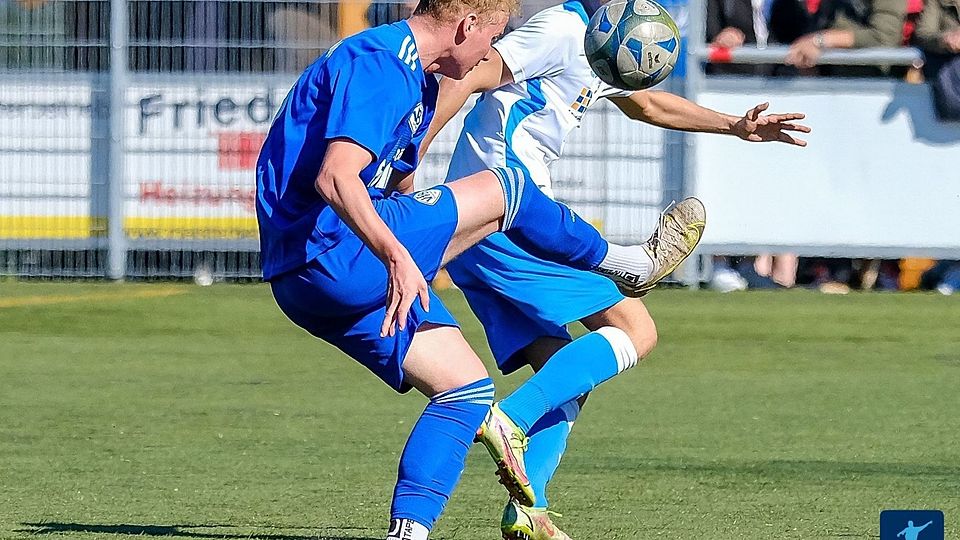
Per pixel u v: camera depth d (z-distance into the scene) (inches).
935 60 1175.6
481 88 500.7
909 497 556.7
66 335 1029.8
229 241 1227.9
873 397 812.0
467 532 496.7
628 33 501.7
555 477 592.7
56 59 1216.8
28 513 520.7
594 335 496.7
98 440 671.8
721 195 1188.5
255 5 1203.2
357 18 1201.4
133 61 1213.7
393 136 421.4
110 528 495.8
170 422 721.0
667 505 540.4
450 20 418.9
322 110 411.5
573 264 477.1
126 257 1238.3
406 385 431.8
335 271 411.5
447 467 423.2
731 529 499.2
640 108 552.4
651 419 739.4
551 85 518.0
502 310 522.9
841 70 1189.1
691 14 1183.6
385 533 495.2
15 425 709.3
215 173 1218.6
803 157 1185.4
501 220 445.1
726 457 639.1
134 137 1219.9
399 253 381.7
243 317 1097.4
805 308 1144.2
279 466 614.2
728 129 560.7
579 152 1191.6
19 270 1249.4
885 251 1187.3
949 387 848.9
